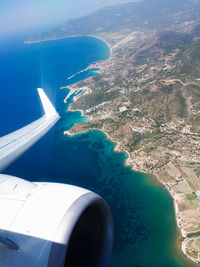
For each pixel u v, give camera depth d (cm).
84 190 663
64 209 581
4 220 598
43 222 565
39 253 527
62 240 531
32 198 636
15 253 544
